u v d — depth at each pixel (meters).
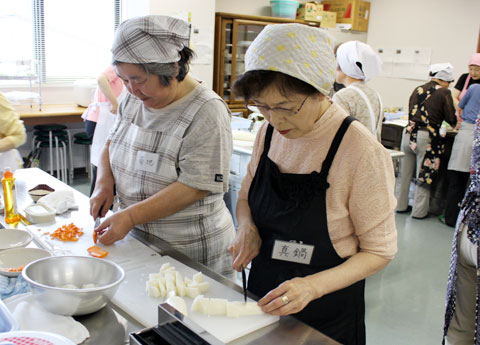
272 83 0.96
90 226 1.60
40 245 1.43
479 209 1.73
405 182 4.67
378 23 7.21
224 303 1.05
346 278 1.06
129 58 1.30
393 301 2.88
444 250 3.79
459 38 6.22
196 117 1.46
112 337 0.96
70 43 5.14
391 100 7.21
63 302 0.96
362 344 1.31
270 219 1.23
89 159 5.20
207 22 5.07
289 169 1.22
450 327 1.94
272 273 1.26
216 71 5.54
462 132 4.08
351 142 1.11
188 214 1.56
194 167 1.46
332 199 1.14
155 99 1.44
